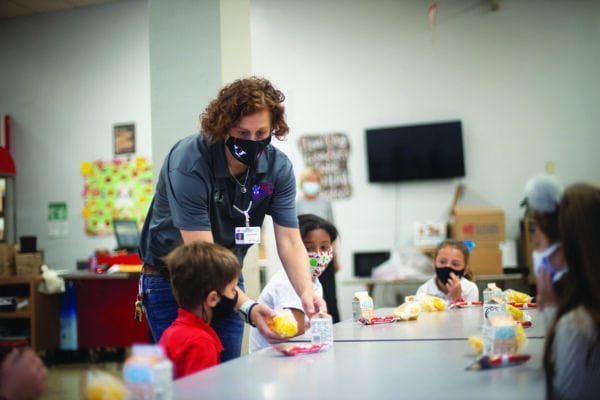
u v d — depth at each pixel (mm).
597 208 1199
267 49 6504
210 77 3143
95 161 7039
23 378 1111
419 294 2867
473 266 5391
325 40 6398
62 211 7113
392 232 6203
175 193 1779
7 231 7152
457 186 6027
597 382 1192
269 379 1201
